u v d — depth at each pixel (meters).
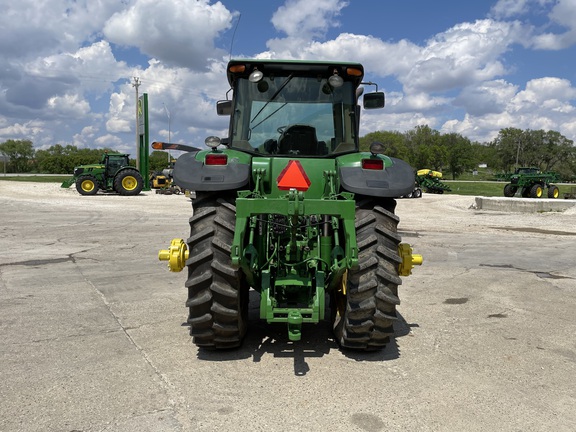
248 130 4.63
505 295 6.41
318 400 3.22
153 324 4.86
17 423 2.88
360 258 3.84
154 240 10.90
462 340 4.54
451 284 7.05
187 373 3.64
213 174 3.96
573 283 7.21
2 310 5.32
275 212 3.54
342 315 4.22
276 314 3.79
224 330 3.85
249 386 3.43
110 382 3.46
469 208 24.23
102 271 7.56
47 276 7.17
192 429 2.83
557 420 3.03
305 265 3.98
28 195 24.88
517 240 12.23
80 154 104.44
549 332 4.82
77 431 2.80
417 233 13.49
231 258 3.47
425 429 2.88
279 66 4.57
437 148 107.50
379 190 3.86
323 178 4.43
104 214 16.53
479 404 3.22
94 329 4.68
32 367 3.73
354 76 4.63
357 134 4.73
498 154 120.12
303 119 4.63
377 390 3.39
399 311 5.56
